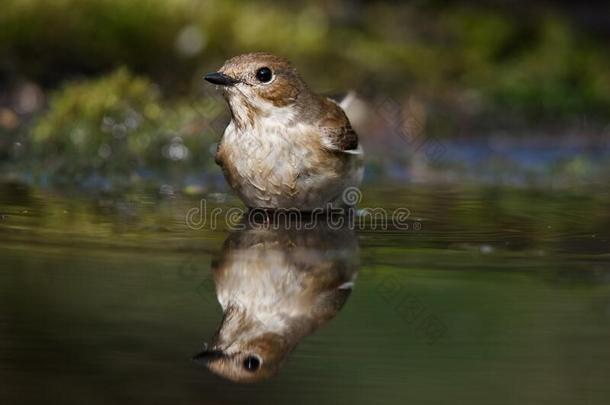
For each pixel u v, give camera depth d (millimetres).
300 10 29344
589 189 18453
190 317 9977
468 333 9711
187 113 21562
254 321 9906
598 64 30531
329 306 10422
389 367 8992
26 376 8555
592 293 10836
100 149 20297
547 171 20797
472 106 26641
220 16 26172
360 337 9641
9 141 20672
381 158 21484
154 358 9000
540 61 30062
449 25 30594
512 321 9969
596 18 33812
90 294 10492
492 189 18203
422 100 26094
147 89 21625
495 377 8836
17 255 11820
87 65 24406
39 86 23734
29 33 24281
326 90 25219
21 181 17594
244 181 14328
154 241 12766
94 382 8516
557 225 14453
